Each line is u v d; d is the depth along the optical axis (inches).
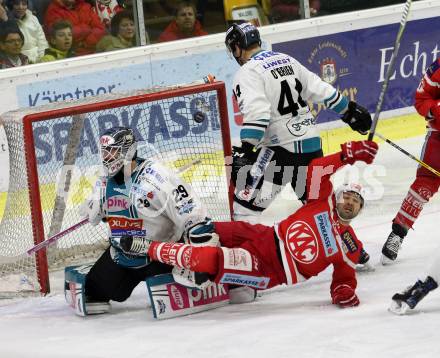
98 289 486.3
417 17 974.4
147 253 473.1
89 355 406.6
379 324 418.0
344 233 456.4
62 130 605.6
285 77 532.4
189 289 473.1
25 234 551.2
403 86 969.5
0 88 761.0
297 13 919.0
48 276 545.6
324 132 903.7
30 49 802.2
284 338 407.5
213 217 606.9
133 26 847.1
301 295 498.6
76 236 609.0
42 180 601.0
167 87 599.2
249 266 454.0
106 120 609.6
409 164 830.5
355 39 933.2
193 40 850.1
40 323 479.8
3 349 432.8
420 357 366.0
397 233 545.6
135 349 410.6
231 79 872.9
